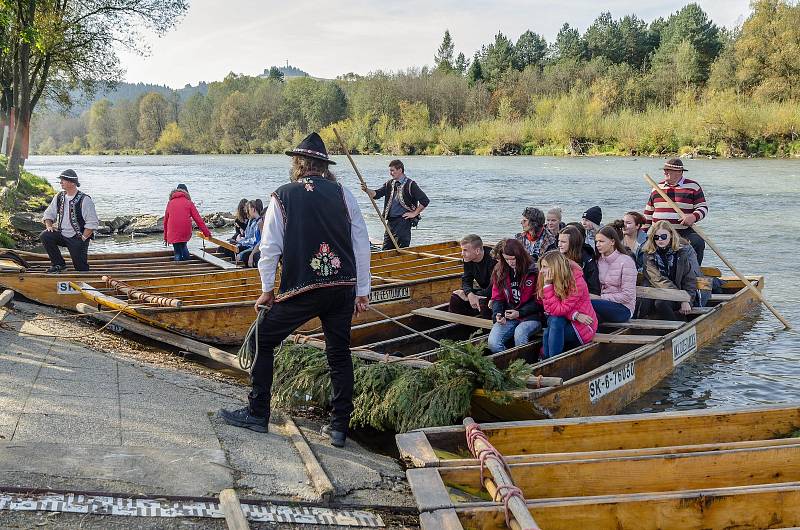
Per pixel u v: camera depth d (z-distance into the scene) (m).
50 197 23.34
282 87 101.69
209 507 3.61
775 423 4.84
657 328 7.55
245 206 13.14
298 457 4.43
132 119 118.81
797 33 53.66
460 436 4.61
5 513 3.23
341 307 4.68
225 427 4.71
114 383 5.32
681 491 3.69
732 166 37.41
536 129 60.00
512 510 3.32
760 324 9.14
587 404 5.70
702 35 72.94
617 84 66.19
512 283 6.78
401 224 11.75
